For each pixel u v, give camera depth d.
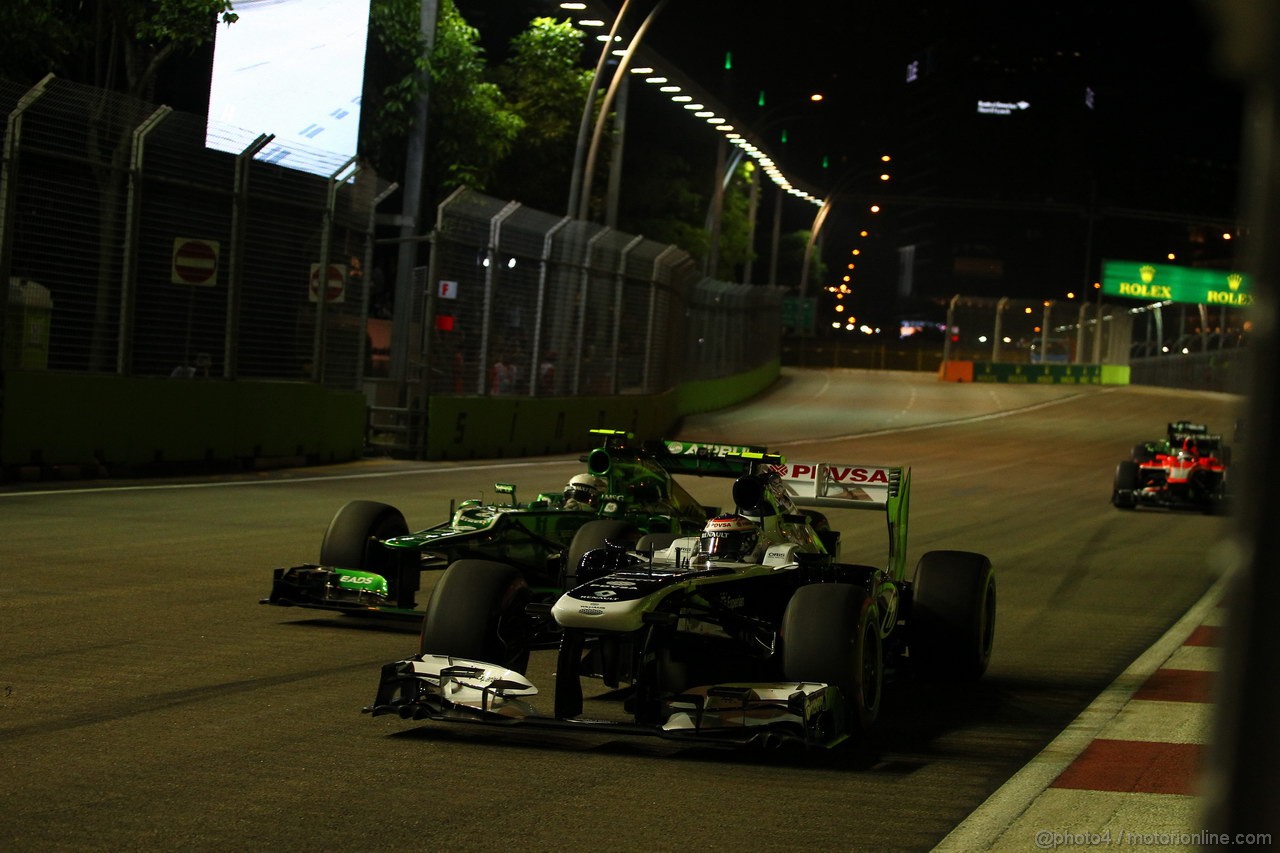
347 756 6.45
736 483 8.02
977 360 85.06
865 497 9.79
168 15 27.81
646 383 40.22
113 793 5.63
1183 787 6.41
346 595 9.77
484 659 7.02
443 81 36.91
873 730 7.66
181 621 10.01
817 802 5.96
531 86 44.12
